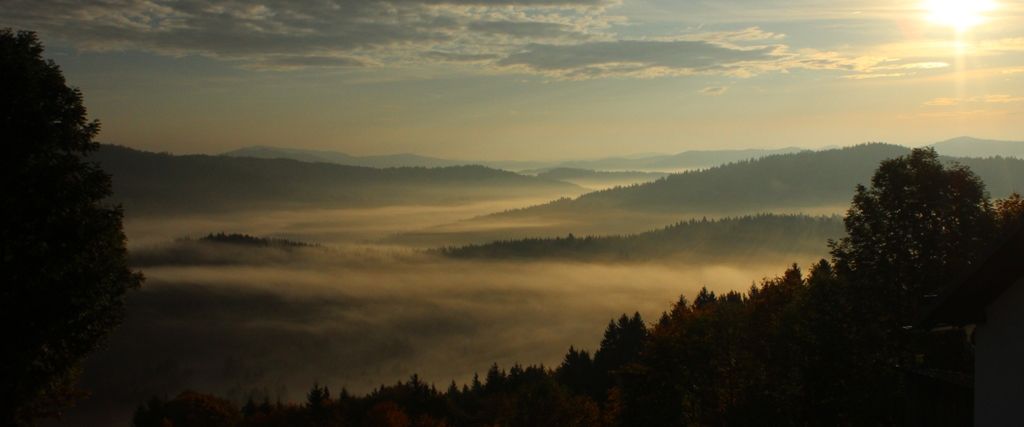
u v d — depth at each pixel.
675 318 48.34
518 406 63.19
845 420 28.05
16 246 21.88
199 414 93.12
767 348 36.44
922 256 31.11
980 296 10.79
